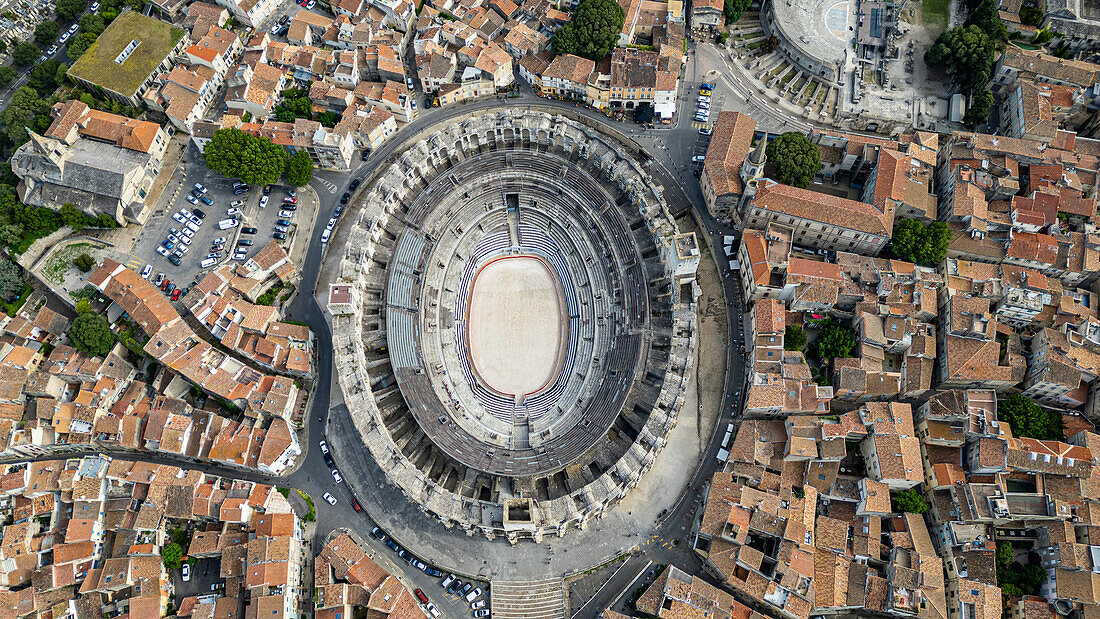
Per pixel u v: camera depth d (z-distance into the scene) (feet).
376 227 481.87
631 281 465.47
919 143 492.54
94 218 495.82
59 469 434.71
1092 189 470.39
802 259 452.35
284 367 453.99
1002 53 511.81
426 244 481.46
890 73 533.96
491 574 414.21
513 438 452.76
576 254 493.36
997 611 379.76
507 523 393.29
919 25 546.67
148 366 472.44
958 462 416.87
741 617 380.58
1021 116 492.95
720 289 474.90
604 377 455.22
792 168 473.67
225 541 411.34
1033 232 463.01
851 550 399.24
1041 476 401.49
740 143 483.10
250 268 468.75
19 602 398.21
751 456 414.82
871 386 431.43
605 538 420.77
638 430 441.68
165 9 563.89
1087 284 462.60
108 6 568.82
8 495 427.74
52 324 470.39
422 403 442.91
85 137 508.94
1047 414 424.46
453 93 534.37
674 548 417.90
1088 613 374.22
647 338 451.12
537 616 405.59
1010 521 406.41
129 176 490.08
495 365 476.95
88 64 529.86
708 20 549.54
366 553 422.00
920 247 454.81
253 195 513.04
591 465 439.22
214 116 538.06
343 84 541.75
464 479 440.04
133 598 397.80
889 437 409.90
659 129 527.81
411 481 414.41
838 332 442.91
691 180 508.94
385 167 520.83
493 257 503.20
